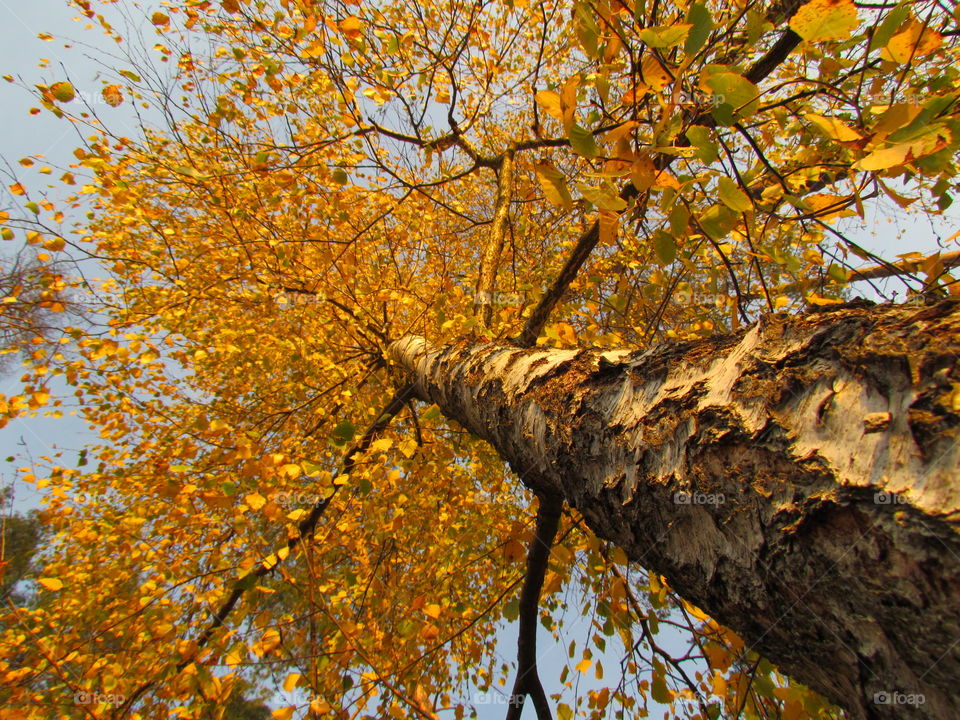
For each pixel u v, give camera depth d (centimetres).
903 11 76
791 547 57
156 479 235
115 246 288
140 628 202
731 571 66
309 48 227
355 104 251
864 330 60
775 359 67
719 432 68
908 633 47
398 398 250
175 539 239
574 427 97
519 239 359
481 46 297
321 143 249
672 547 76
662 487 75
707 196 110
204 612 214
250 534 199
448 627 242
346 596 226
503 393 127
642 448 80
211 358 349
